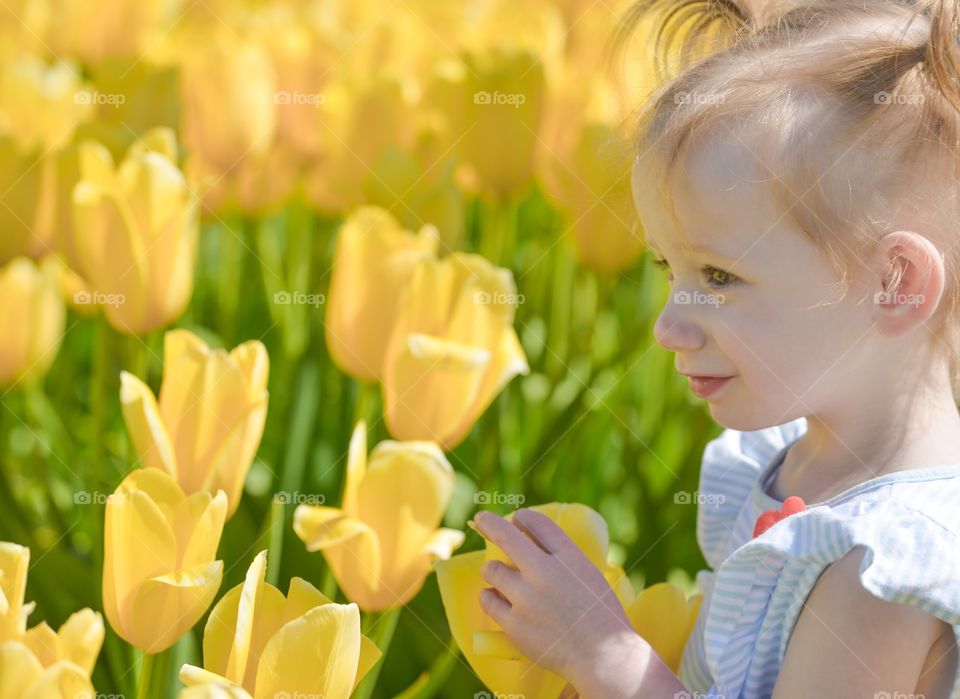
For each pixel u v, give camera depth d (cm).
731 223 98
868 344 99
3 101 172
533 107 166
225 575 127
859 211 96
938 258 96
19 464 165
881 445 102
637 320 176
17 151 147
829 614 93
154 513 91
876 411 102
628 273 193
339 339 130
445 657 115
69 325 183
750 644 99
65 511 154
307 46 176
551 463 162
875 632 91
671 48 133
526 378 177
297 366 160
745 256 97
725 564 98
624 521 163
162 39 196
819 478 107
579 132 164
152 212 132
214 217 178
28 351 143
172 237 134
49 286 141
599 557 106
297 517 104
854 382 100
